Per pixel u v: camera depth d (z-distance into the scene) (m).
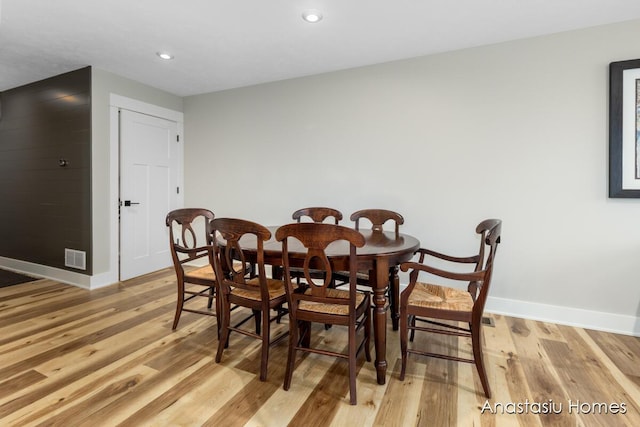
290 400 1.61
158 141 3.90
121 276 3.57
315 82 3.37
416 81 2.94
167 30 2.49
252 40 2.63
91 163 3.24
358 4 2.13
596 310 2.46
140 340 2.21
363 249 1.88
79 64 3.15
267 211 3.68
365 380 1.79
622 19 2.29
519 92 2.61
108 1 2.11
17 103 3.75
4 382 1.71
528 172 2.61
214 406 1.56
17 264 3.88
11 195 3.88
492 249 1.58
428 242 2.95
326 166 3.35
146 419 1.47
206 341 2.21
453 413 1.53
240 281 1.85
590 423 1.47
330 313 1.67
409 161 2.99
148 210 3.83
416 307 1.76
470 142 2.78
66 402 1.57
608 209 2.40
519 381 1.78
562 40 2.47
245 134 3.78
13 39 2.64
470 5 2.13
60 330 2.35
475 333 1.65
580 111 2.44
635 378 1.81
